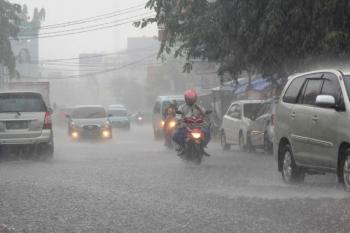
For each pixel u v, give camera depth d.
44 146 20.34
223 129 26.33
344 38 16.89
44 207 10.54
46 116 20.41
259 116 22.83
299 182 13.14
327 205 10.20
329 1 16.84
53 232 8.64
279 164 13.83
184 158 18.22
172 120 24.84
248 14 19.20
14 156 21.17
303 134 12.52
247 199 11.09
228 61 22.12
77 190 12.48
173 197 11.48
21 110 20.41
